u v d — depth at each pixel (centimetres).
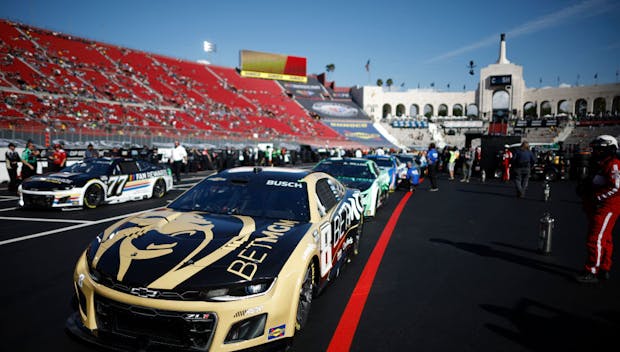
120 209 912
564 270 516
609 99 6950
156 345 250
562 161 1947
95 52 5169
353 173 916
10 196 1080
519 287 449
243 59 7319
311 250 314
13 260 508
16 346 293
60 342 302
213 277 255
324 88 8225
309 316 361
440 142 6844
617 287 454
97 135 2577
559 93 7250
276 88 7475
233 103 5919
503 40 7425
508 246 636
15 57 4041
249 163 2161
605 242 464
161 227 320
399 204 1077
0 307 364
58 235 646
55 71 4191
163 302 246
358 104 7888
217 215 357
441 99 7988
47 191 820
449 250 605
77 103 3781
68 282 435
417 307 388
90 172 935
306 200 382
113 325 260
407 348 307
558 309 389
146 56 5934
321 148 3803
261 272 267
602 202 454
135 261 268
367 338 321
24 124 2603
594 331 343
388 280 464
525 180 1262
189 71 6294
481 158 2094
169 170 1189
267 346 264
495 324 353
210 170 2300
